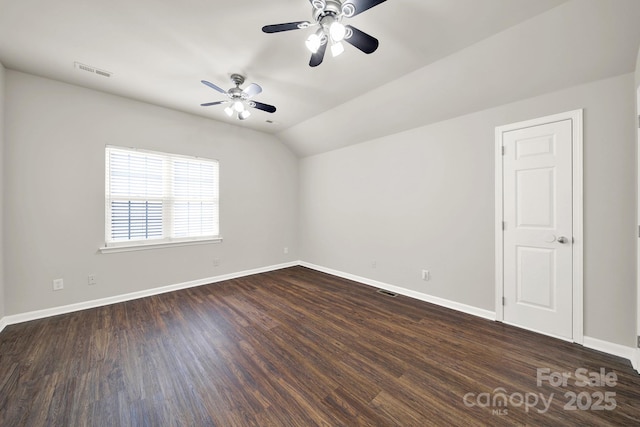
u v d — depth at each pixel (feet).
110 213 10.61
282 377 6.00
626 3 5.48
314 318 9.18
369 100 10.73
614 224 6.82
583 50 6.52
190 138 12.64
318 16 5.57
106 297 10.43
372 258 13.02
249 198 14.97
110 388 5.62
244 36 7.02
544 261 7.91
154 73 8.89
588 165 7.16
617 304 6.80
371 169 13.01
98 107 10.18
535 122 7.99
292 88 9.92
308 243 16.83
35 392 5.48
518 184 8.38
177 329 8.34
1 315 8.29
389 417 4.85
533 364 6.44
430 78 8.84
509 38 6.86
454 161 9.91
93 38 7.07
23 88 8.79
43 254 9.16
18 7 5.92
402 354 6.91
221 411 5.00
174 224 12.34
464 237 9.67
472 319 9.09
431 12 6.10
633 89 6.51
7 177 8.54
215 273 13.60
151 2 5.84
